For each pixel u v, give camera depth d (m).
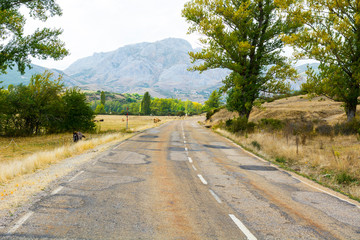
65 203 5.90
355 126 18.48
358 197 7.54
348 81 18.98
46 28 17.88
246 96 26.45
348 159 11.12
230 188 7.89
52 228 4.52
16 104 26.86
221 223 5.07
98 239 4.16
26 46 17.61
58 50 18.31
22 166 9.35
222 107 65.06
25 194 6.44
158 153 15.18
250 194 7.30
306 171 11.14
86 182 7.94
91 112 31.12
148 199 6.46
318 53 18.25
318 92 18.98
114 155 13.84
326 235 4.71
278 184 8.72
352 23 19.20
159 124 52.97
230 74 28.14
